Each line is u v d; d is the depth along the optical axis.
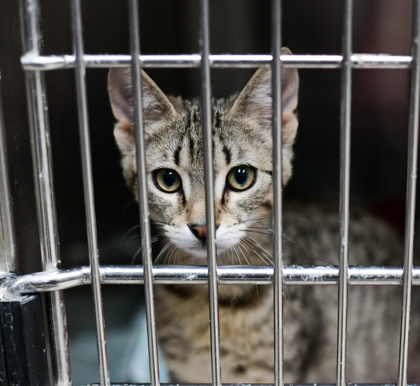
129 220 0.58
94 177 0.57
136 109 0.27
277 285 0.28
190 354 0.48
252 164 0.44
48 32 0.37
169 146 0.44
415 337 0.54
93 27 0.55
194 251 0.42
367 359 0.54
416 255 0.54
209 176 0.27
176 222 0.42
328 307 0.48
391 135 0.64
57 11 0.38
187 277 0.28
